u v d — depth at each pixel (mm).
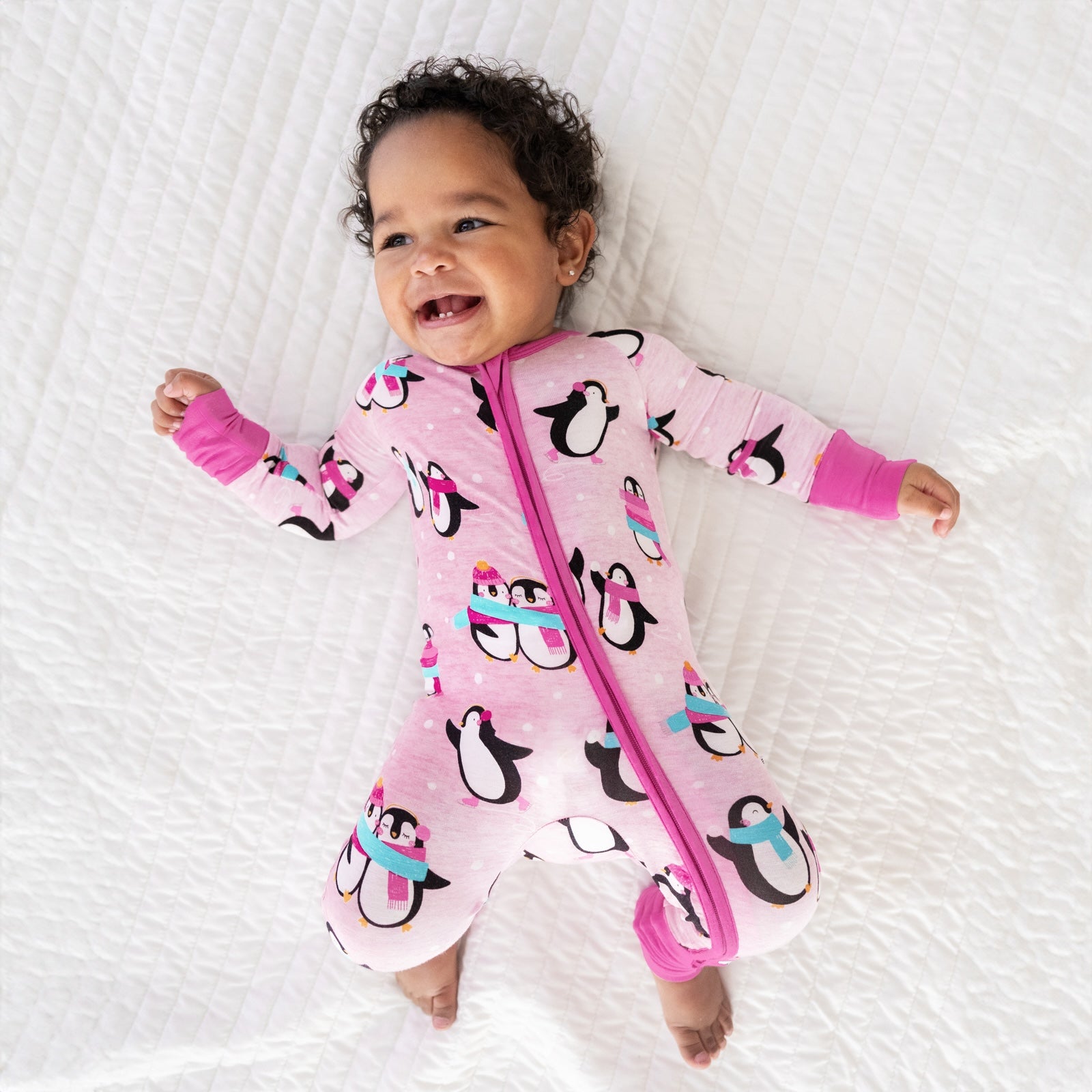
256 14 1459
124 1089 1377
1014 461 1373
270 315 1459
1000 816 1350
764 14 1402
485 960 1377
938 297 1385
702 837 1158
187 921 1420
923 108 1388
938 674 1371
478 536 1247
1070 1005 1309
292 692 1449
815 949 1353
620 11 1417
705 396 1330
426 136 1225
